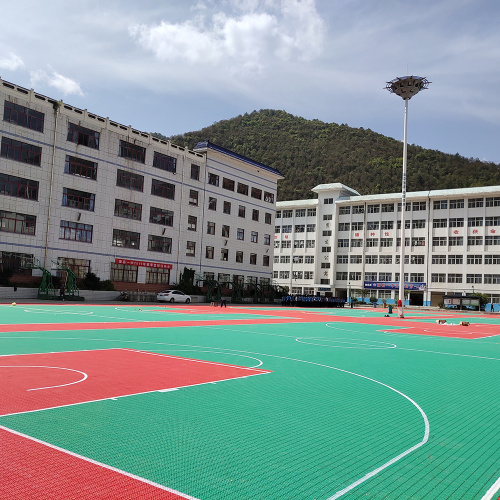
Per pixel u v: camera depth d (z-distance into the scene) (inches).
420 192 3139.8
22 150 1562.5
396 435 249.6
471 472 202.2
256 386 356.8
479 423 281.4
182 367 425.1
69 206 1696.6
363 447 228.4
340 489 180.1
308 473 194.1
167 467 193.0
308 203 3469.5
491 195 2906.0
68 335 634.8
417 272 3085.6
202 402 299.9
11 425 234.1
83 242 1738.4
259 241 2583.7
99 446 212.2
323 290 3371.1
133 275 1926.7
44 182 1619.1
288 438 236.7
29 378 344.8
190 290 2087.8
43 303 1378.0
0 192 1504.7
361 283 3240.7
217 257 2319.1
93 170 1775.3
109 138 1829.5
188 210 2164.1
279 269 3553.2
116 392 314.8
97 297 1705.2
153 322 923.4
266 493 173.8
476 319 1812.3
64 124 1681.8
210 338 687.1
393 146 5703.7
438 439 246.4
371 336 861.8
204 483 179.6
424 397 346.9
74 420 247.8
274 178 2706.7
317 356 545.0
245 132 6314.0
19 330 666.2
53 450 204.5
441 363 537.0
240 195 2463.1
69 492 166.9
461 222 2987.2
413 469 203.0
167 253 2059.5
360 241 3299.7
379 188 4785.9
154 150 2012.8
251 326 946.7
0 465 186.9
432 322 1441.9
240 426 252.7
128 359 455.5
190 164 2181.3
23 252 1563.7
